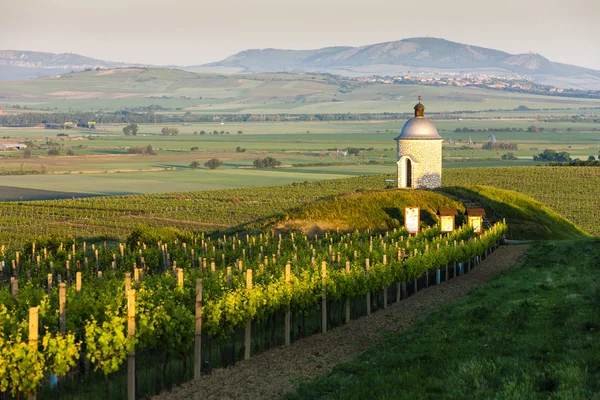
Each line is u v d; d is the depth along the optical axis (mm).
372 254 58219
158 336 31922
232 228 105750
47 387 31156
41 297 37250
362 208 97312
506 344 31984
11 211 158375
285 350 38281
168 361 34562
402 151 108812
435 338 35219
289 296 39625
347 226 94312
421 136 107250
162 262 73062
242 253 71812
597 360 27406
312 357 36250
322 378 31188
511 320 36844
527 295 44531
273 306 38625
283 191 188000
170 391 31625
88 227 137875
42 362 27734
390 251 58219
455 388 26000
